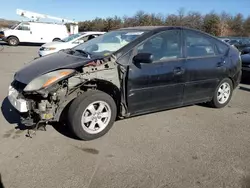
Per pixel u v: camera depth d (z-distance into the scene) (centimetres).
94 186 278
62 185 278
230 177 300
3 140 371
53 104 354
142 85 405
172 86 440
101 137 390
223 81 530
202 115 503
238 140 398
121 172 304
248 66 798
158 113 502
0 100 555
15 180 283
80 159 328
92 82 376
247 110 545
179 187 280
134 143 376
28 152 340
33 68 383
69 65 366
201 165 324
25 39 2281
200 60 474
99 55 401
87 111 372
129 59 393
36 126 365
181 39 456
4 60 1293
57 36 2367
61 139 379
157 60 420
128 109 407
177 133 416
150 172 306
